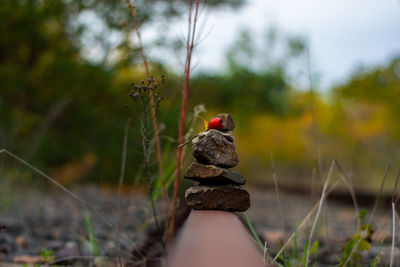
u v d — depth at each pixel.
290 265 0.84
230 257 0.45
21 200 2.11
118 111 3.67
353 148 6.08
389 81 8.95
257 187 7.66
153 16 2.06
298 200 4.32
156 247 1.04
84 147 3.53
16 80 3.60
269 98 11.57
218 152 0.67
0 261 1.06
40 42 3.84
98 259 1.03
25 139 3.30
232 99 11.16
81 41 3.63
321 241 1.25
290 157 9.91
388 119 7.12
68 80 3.65
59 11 3.60
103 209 1.81
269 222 2.15
